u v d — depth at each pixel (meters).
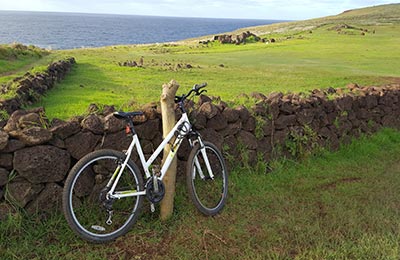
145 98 9.73
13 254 2.97
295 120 5.75
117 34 149.38
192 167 3.81
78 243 3.18
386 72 19.53
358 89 7.84
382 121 7.85
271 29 90.31
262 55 30.27
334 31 57.31
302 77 16.61
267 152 5.32
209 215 3.80
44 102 8.62
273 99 5.63
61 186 3.48
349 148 6.48
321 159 5.84
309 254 3.21
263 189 4.51
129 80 13.89
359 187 4.77
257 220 3.79
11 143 3.22
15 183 3.27
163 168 3.56
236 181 4.62
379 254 3.24
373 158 6.16
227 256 3.18
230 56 29.48
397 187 4.81
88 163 3.23
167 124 3.71
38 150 3.33
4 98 6.64
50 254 3.03
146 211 3.72
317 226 3.66
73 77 13.98
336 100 6.56
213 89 12.23
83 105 8.23
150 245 3.28
